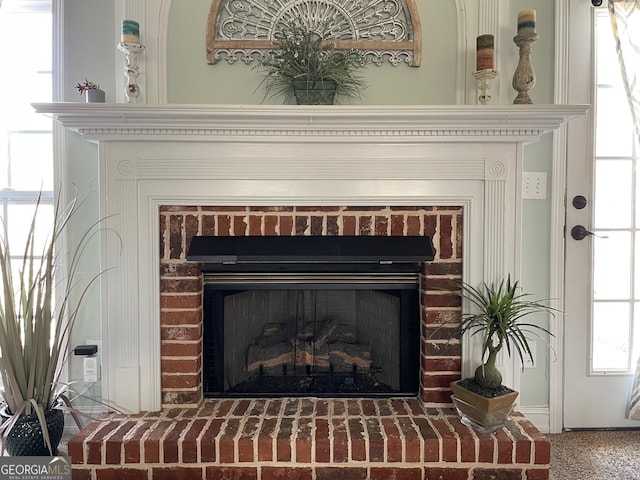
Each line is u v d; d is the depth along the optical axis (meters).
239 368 2.14
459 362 2.01
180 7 2.08
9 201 2.25
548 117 1.83
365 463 1.70
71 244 2.16
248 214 1.98
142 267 1.96
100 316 2.01
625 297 2.30
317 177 1.94
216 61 2.09
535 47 2.18
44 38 2.24
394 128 1.87
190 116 1.82
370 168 1.94
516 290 1.95
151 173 1.94
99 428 1.79
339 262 1.96
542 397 2.24
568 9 2.18
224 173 1.94
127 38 1.91
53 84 2.12
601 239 2.29
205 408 1.99
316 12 2.09
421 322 2.07
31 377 1.69
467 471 1.70
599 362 2.30
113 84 2.12
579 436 2.21
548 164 2.21
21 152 2.25
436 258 1.99
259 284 2.07
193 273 1.99
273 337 2.15
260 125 1.86
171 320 1.99
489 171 1.94
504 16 2.11
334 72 1.96
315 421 1.85
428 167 1.94
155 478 1.70
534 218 2.21
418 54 2.09
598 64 2.24
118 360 1.97
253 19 2.09
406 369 2.11
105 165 1.93
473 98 2.10
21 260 2.24
